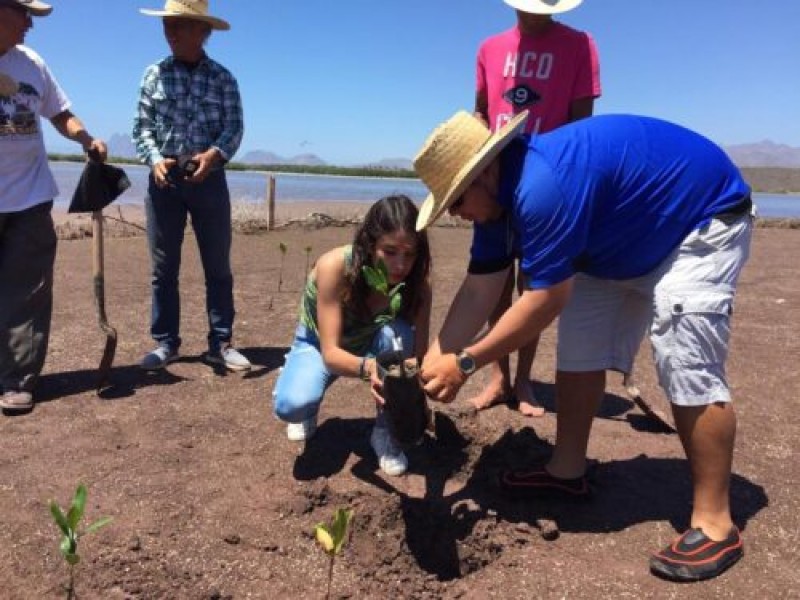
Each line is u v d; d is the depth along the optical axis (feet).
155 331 14.70
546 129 11.61
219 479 10.06
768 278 27.07
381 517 8.67
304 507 9.20
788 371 15.25
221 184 14.25
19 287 12.32
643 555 8.59
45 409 12.46
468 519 8.87
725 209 7.95
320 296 9.71
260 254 30.04
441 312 19.90
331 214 50.52
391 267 9.16
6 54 12.13
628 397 13.80
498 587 7.98
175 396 13.17
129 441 11.21
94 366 14.71
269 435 11.56
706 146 8.24
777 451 11.33
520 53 11.62
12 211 11.97
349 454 10.94
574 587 7.97
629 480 10.40
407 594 7.80
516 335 7.79
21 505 9.21
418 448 11.00
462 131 7.63
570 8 10.89
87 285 22.44
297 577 8.04
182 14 13.12
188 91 13.96
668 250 8.13
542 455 10.61
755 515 9.37
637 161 7.88
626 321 9.23
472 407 11.95
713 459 8.15
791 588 7.91
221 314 14.76
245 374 14.44
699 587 7.94
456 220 46.01
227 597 7.66
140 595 7.62
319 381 10.43
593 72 11.48
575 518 9.37
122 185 12.94
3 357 12.30
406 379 7.97
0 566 8.03
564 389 9.37
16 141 11.96
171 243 14.29
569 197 7.44
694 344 7.87
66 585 7.73
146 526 8.82
